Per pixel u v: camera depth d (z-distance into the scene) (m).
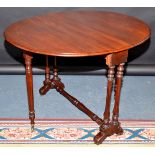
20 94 3.04
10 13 3.09
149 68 3.28
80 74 3.35
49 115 2.73
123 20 2.50
